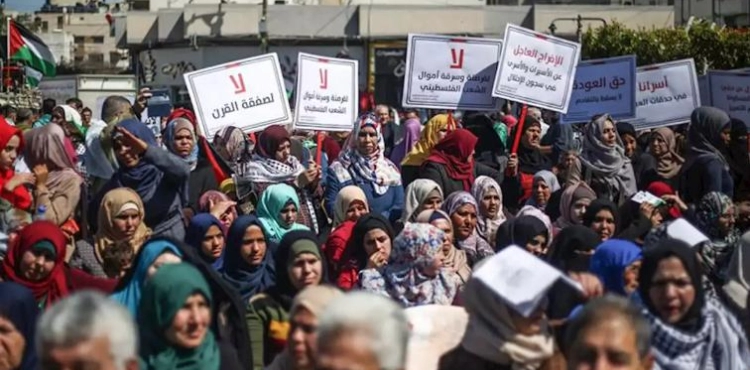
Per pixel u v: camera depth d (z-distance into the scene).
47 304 7.81
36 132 10.24
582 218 10.76
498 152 14.90
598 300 5.47
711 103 16.70
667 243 6.29
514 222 9.68
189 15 51.16
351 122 14.15
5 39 32.06
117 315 4.87
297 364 6.11
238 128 12.77
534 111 18.06
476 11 50.78
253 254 8.45
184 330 6.03
